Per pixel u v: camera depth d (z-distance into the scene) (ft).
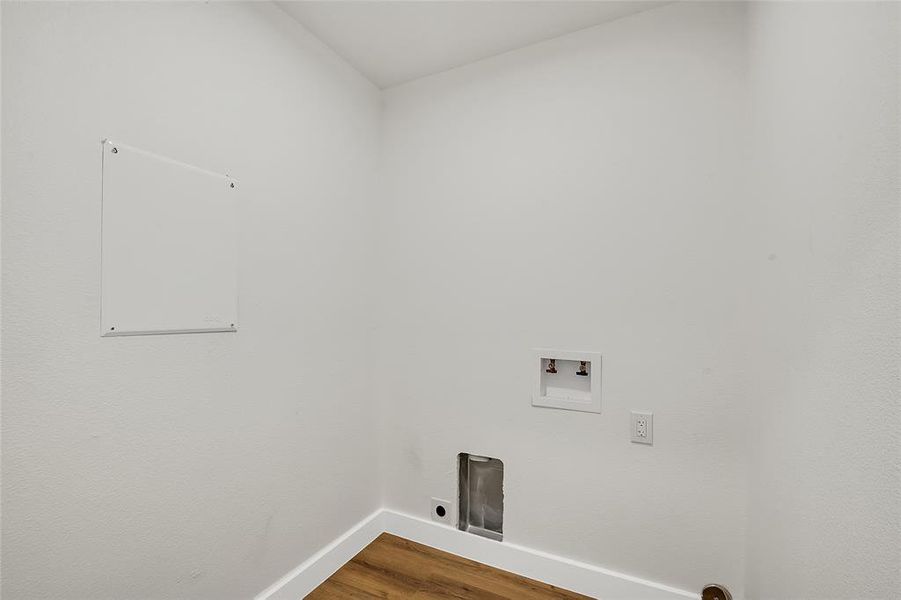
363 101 6.56
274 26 5.02
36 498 3.04
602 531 5.30
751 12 4.47
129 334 3.58
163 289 3.83
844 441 2.29
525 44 5.81
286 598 5.01
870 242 2.05
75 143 3.24
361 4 5.03
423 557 6.12
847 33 2.34
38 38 3.04
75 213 3.24
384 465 6.88
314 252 5.58
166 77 3.88
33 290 3.02
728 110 4.74
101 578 3.40
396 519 6.70
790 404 3.20
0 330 2.87
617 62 5.29
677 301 4.95
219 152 4.36
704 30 4.86
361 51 5.97
